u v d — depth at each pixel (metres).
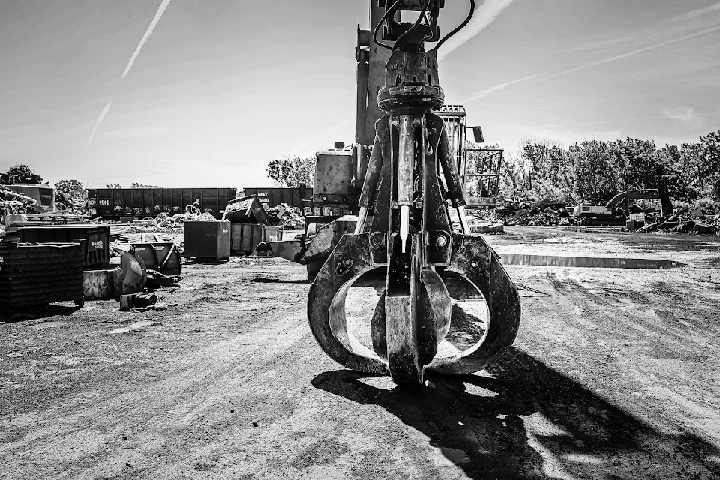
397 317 3.48
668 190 67.69
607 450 3.16
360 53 10.11
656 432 3.43
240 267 15.77
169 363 5.13
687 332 6.56
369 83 9.95
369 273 10.48
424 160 4.08
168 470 2.90
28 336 6.36
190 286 11.27
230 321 7.36
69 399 4.08
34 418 3.69
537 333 6.48
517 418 3.65
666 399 4.06
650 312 8.01
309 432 3.41
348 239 4.16
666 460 3.03
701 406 3.92
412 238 3.67
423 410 3.79
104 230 10.05
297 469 2.91
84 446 3.22
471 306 8.05
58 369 4.93
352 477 2.82
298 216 44.28
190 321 7.36
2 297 7.61
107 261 10.13
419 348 3.93
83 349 5.71
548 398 4.06
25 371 4.86
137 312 8.05
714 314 7.84
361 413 3.73
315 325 4.44
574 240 31.55
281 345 5.89
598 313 7.92
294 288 11.01
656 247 25.03
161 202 53.28
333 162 10.87
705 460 3.04
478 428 3.47
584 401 4.00
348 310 8.02
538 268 14.96
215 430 3.45
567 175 84.75
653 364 5.06
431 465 2.96
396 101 4.16
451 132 8.63
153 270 11.31
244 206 20.58
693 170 63.34
